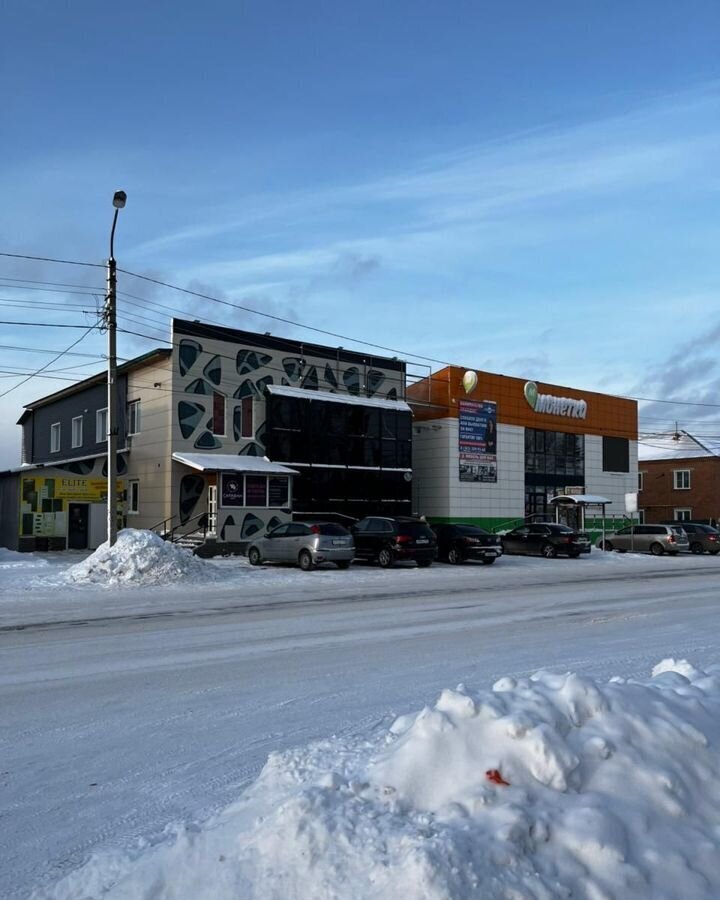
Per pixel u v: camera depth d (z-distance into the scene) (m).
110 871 3.59
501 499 39.09
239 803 4.10
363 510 33.19
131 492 31.45
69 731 6.23
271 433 30.78
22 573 21.62
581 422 43.28
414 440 38.59
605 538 40.47
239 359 30.88
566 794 3.50
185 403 29.38
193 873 3.29
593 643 10.55
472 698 3.97
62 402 38.81
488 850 3.05
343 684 7.88
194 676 8.28
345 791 3.62
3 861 3.95
